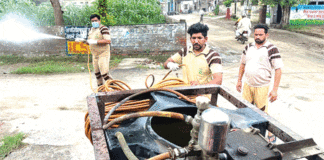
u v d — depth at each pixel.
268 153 1.01
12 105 4.54
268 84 2.99
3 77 6.68
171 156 0.96
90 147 3.13
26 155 2.93
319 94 5.09
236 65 7.79
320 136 3.45
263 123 1.39
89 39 5.04
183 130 1.75
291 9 18.42
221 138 0.78
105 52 4.95
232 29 18.98
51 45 9.22
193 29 2.33
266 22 21.30
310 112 4.22
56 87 5.70
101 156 1.09
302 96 4.98
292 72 6.89
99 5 9.23
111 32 9.05
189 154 0.96
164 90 1.80
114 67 7.71
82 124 3.77
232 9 31.59
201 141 0.82
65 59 8.91
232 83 5.86
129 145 1.25
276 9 19.69
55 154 2.96
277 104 4.57
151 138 1.31
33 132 3.50
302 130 3.62
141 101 2.03
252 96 3.16
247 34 11.82
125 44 9.19
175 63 2.52
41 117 4.01
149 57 9.05
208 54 2.43
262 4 19.25
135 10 11.31
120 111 1.90
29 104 4.60
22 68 7.36
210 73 2.53
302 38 13.90
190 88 1.96
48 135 3.41
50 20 10.48
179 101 1.84
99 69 5.22
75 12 10.53
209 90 2.02
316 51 10.37
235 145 1.05
